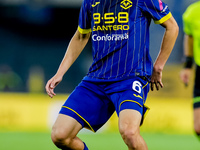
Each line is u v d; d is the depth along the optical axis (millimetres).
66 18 72625
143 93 17328
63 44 72875
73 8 70750
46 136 39406
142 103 16984
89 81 18016
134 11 17281
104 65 17703
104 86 17719
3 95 46031
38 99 45906
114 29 17375
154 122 45438
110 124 44531
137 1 17266
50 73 69875
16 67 69750
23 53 71125
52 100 45938
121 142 35625
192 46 23516
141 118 17328
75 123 17406
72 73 63812
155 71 17859
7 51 70750
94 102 17750
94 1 17781
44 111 45719
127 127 16062
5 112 45719
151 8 17328
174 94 48438
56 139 17219
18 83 65938
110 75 17547
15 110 45781
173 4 59312
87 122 17641
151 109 45469
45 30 73000
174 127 45344
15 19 71125
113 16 17344
